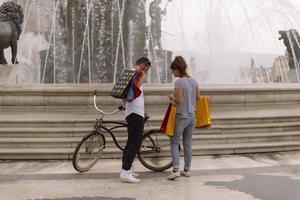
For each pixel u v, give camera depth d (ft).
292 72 69.36
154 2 59.72
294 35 70.38
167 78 59.52
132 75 24.22
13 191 22.34
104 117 33.12
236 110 37.40
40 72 58.70
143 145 27.22
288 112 36.50
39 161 29.63
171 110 24.43
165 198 21.01
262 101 40.34
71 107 36.83
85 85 40.50
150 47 59.06
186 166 25.40
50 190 22.52
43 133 31.09
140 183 23.97
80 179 24.85
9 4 53.88
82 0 57.11
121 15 56.90
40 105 36.86
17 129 31.27
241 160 29.84
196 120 25.62
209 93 38.32
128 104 24.50
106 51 56.70
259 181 24.13
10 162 29.43
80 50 56.95
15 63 54.34
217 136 32.17
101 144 27.25
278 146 32.48
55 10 58.13
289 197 21.08
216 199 20.77
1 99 36.94
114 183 23.95
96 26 56.85
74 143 30.50
